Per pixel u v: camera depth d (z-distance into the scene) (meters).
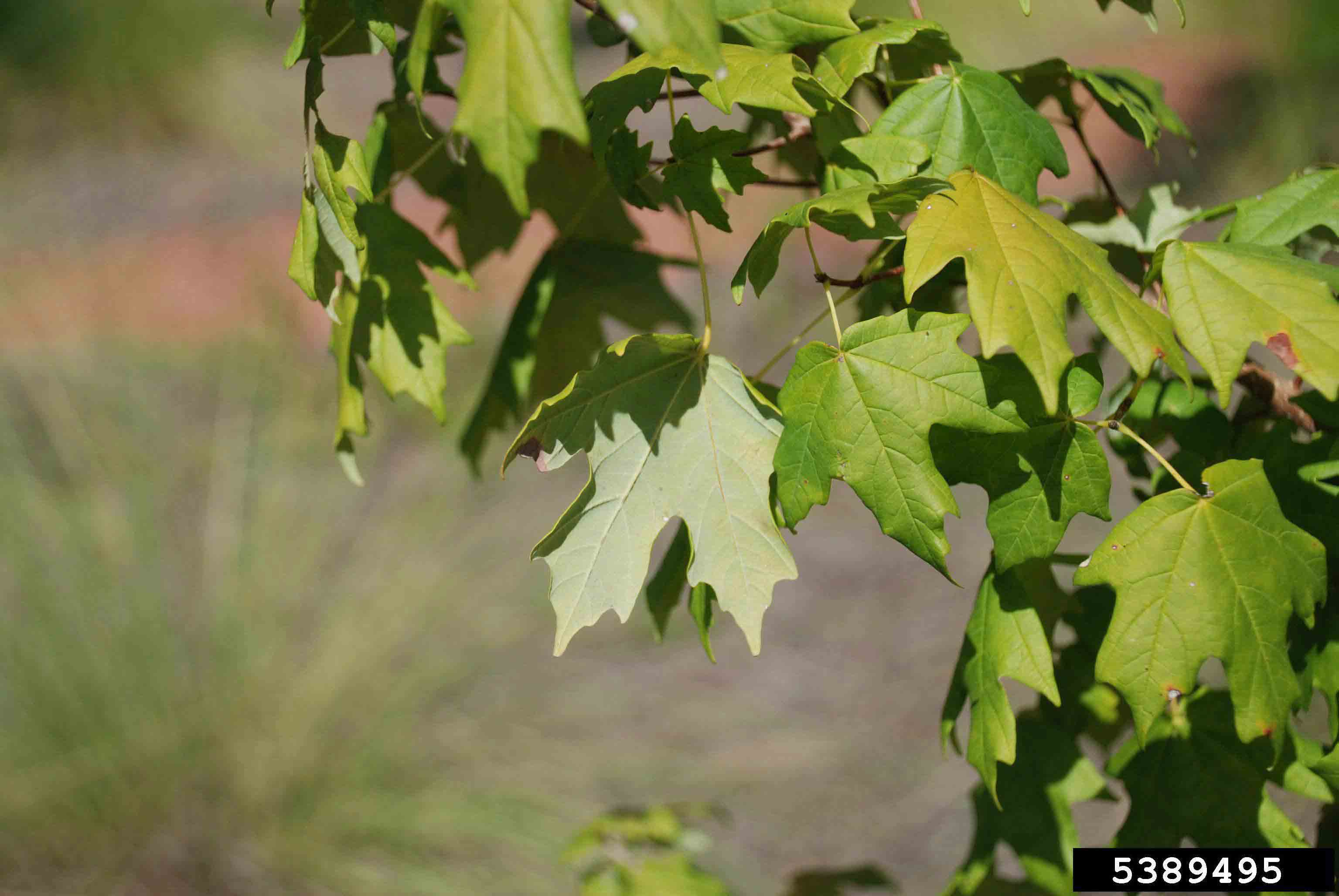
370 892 3.58
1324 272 0.86
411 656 4.31
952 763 4.29
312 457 5.57
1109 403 1.11
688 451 0.95
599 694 4.43
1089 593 1.14
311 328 6.79
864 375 0.87
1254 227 1.02
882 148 0.95
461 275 1.15
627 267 1.41
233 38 11.39
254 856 3.68
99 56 10.17
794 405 0.89
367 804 3.80
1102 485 0.87
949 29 9.95
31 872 3.63
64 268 7.60
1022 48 9.91
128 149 10.04
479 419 1.40
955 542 5.37
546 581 4.79
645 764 4.11
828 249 7.52
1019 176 0.96
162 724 3.86
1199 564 0.87
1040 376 0.77
